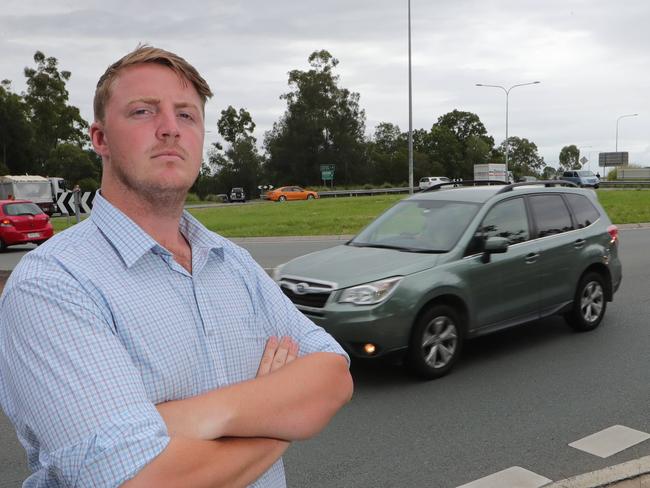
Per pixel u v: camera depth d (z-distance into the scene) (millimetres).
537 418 4621
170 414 1285
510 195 6398
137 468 1120
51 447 1139
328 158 80438
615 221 22156
